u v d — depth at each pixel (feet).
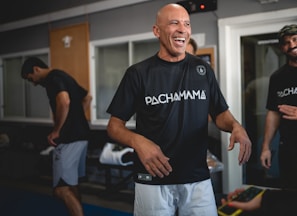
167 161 4.40
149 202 4.95
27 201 12.80
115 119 5.06
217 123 5.19
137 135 4.60
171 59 4.93
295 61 7.95
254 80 11.66
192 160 4.88
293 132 8.00
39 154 16.29
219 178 12.17
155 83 4.87
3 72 20.39
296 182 8.04
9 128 18.07
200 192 4.92
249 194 7.96
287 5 10.47
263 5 10.90
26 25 18.28
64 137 9.68
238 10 11.44
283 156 8.29
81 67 16.16
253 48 11.58
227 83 11.84
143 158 4.36
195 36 12.55
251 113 11.79
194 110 4.85
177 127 4.83
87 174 16.25
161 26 4.77
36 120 18.74
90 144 14.42
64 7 16.53
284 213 6.84
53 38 17.21
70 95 9.96
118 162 12.25
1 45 19.95
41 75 10.34
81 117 10.25
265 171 11.40
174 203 5.08
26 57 18.95
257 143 11.70
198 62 5.08
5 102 20.56
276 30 11.04
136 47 14.75
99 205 12.64
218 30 11.90
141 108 5.00
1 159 17.51
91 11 15.51
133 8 14.25
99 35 15.47
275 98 8.50
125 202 12.92
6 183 16.46
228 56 11.89
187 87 4.85
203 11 12.19
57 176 9.72
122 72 15.30
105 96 15.90
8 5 19.03
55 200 12.74
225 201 8.28
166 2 13.24
